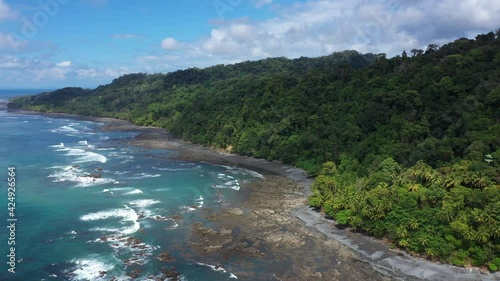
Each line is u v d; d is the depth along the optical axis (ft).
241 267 208.64
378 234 238.27
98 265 205.77
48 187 332.60
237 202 309.22
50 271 198.29
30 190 322.96
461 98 346.13
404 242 221.46
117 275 197.16
